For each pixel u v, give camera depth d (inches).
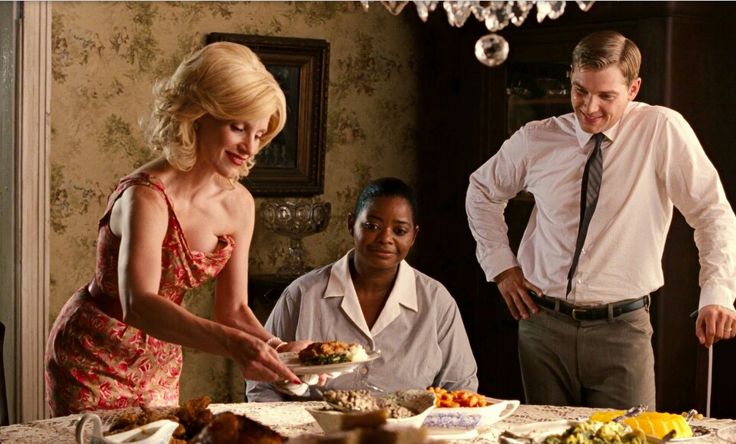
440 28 204.4
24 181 166.7
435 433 81.4
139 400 95.5
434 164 208.5
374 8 201.0
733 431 81.4
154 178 89.1
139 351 94.3
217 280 100.0
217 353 80.1
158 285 87.2
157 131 87.6
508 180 137.1
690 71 167.2
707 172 123.5
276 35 190.4
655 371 170.1
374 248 107.3
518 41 185.8
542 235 131.6
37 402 171.2
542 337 131.4
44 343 170.9
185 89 84.3
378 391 104.8
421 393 82.0
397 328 109.3
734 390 174.7
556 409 93.6
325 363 83.9
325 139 195.2
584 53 120.1
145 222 87.4
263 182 188.1
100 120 173.8
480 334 197.9
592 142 126.2
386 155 205.3
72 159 171.8
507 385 193.2
